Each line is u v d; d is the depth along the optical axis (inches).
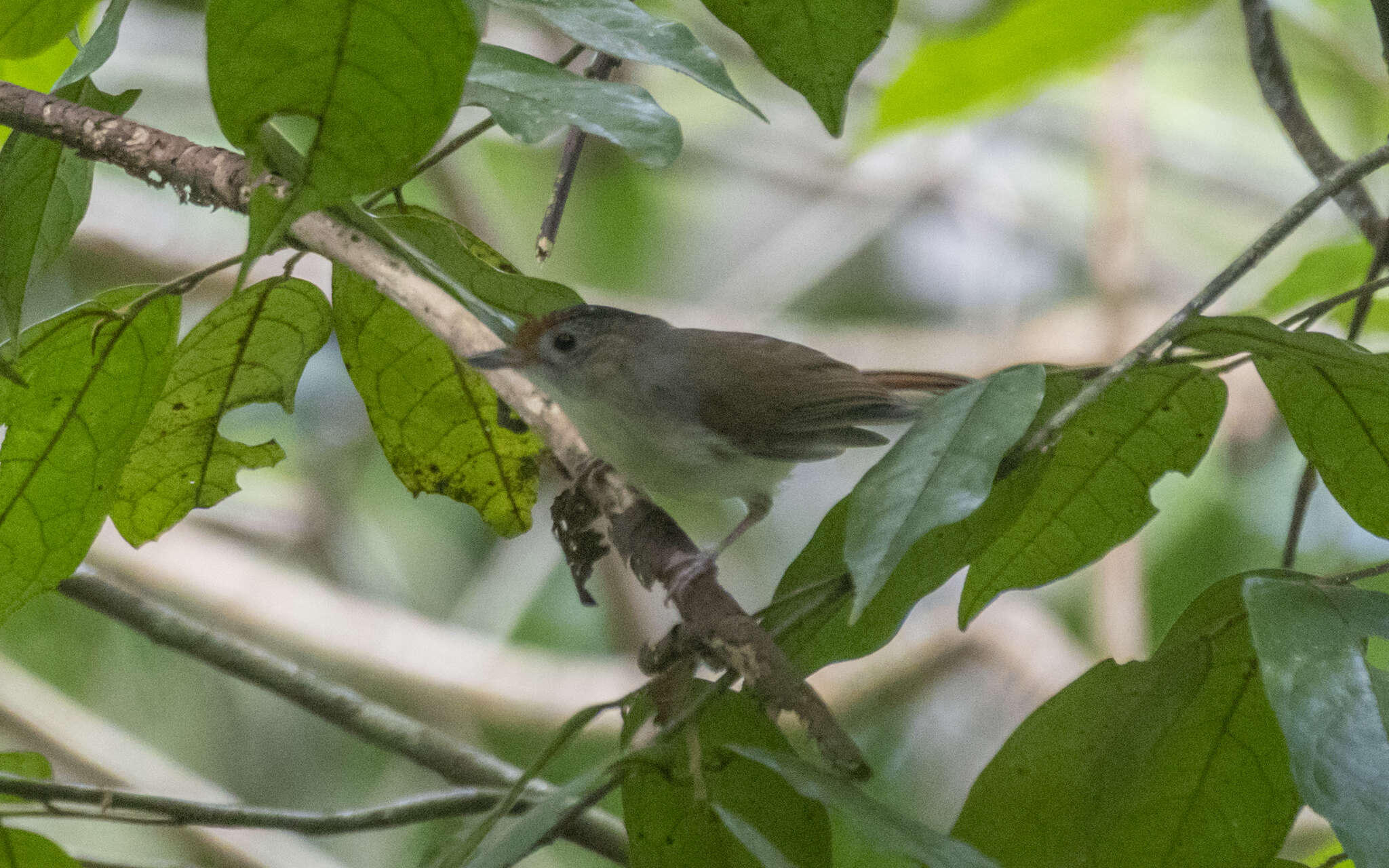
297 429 517.0
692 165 605.0
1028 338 553.6
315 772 453.7
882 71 580.4
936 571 168.7
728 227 617.3
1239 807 170.2
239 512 501.0
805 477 550.0
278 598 456.8
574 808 164.9
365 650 445.4
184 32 515.8
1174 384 190.7
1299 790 131.4
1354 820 128.4
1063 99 619.8
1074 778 175.8
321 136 145.6
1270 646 141.0
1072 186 625.0
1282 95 273.4
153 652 454.6
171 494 243.9
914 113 353.7
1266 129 599.8
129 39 508.1
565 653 496.7
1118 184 522.9
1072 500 201.5
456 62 141.9
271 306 225.5
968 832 177.8
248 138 147.5
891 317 604.4
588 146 553.9
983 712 448.5
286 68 141.6
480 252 230.2
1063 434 193.8
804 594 168.7
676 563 201.8
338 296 226.7
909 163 606.2
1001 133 624.1
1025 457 170.9
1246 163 597.6
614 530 212.7
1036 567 205.6
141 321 204.7
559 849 397.1
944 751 441.4
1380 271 243.0
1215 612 174.4
